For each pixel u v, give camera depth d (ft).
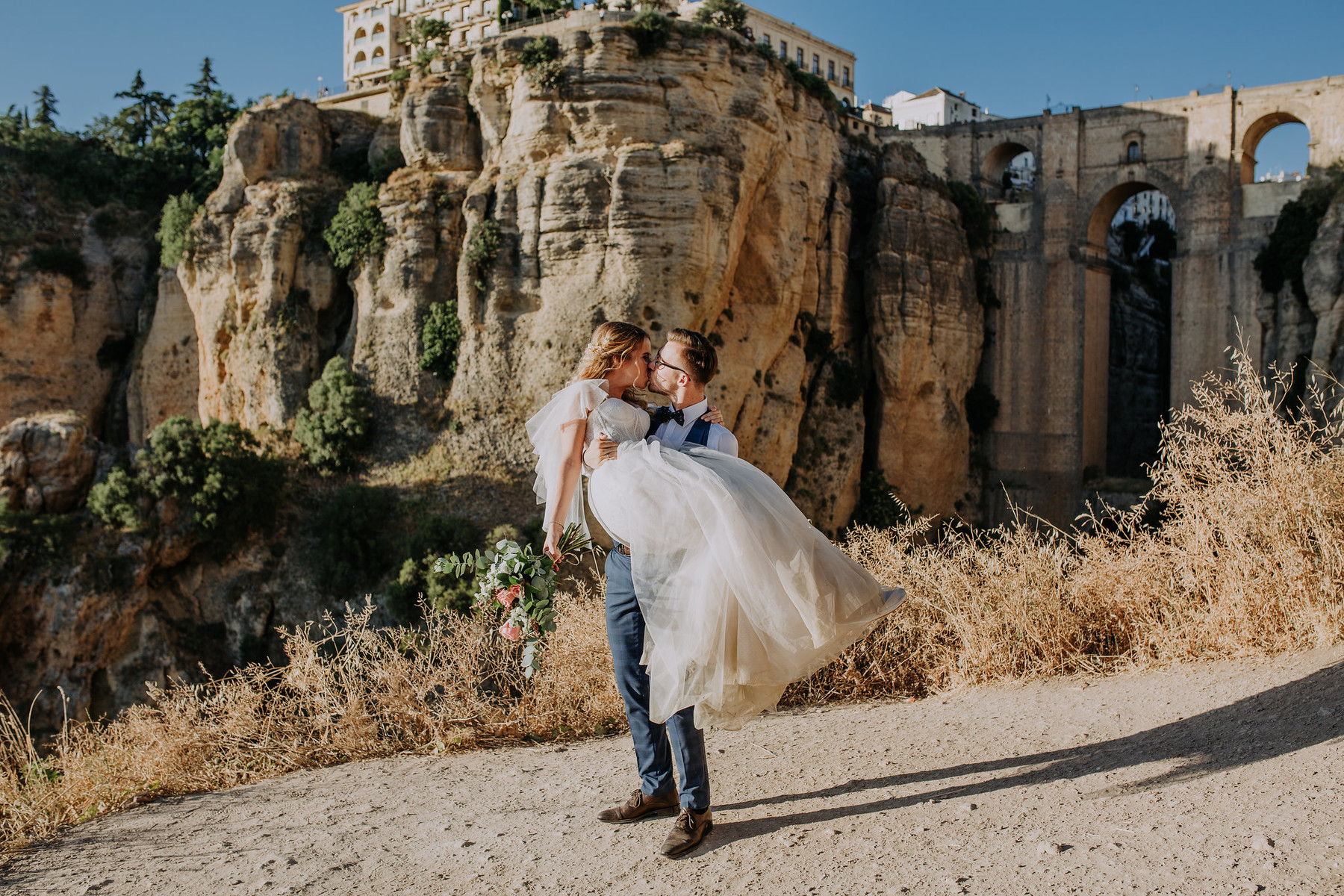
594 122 148.56
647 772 17.31
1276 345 174.81
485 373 148.46
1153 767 16.69
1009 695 24.67
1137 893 12.14
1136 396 222.28
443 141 160.86
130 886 16.99
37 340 185.26
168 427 141.79
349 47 281.74
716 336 157.38
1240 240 179.83
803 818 16.52
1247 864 12.44
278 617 139.44
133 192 203.21
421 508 143.23
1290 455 25.66
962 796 16.60
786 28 270.05
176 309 181.16
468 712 27.43
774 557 15.46
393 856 17.04
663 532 15.69
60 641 128.47
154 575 139.23
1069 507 188.96
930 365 180.65
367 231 157.69
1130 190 193.47
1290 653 23.12
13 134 204.13
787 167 163.63
